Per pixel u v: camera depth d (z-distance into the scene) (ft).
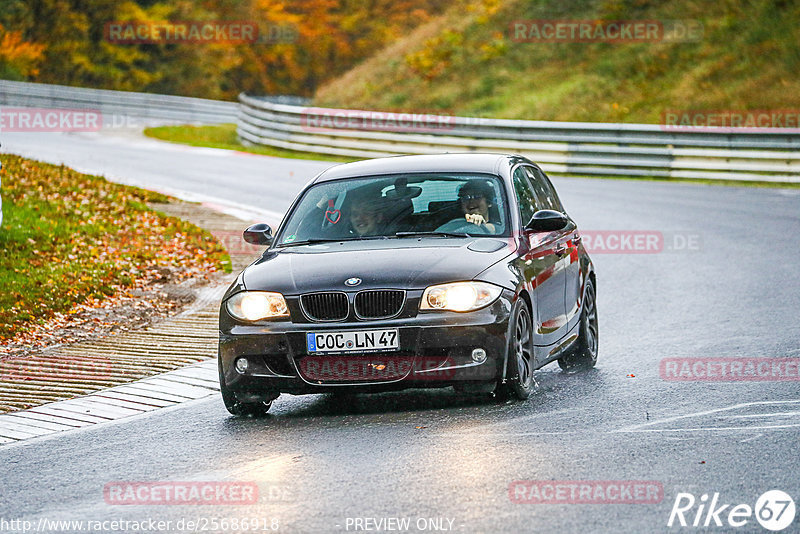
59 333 136.46
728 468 69.21
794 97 376.89
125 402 102.47
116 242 193.57
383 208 101.45
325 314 89.40
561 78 472.85
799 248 191.01
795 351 111.65
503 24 539.29
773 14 436.76
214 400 102.06
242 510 65.26
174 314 149.89
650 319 137.18
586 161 339.77
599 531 57.98
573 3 526.57
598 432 80.23
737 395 91.97
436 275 89.40
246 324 90.99
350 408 95.25
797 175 298.56
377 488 68.03
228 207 256.93
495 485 67.21
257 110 452.35
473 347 88.02
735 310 139.33
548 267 101.35
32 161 288.30
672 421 83.10
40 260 170.30
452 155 109.70
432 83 517.96
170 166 347.97
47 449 86.43
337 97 549.95
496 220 99.19
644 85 432.66
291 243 100.63
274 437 85.25
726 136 312.09
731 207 251.39
